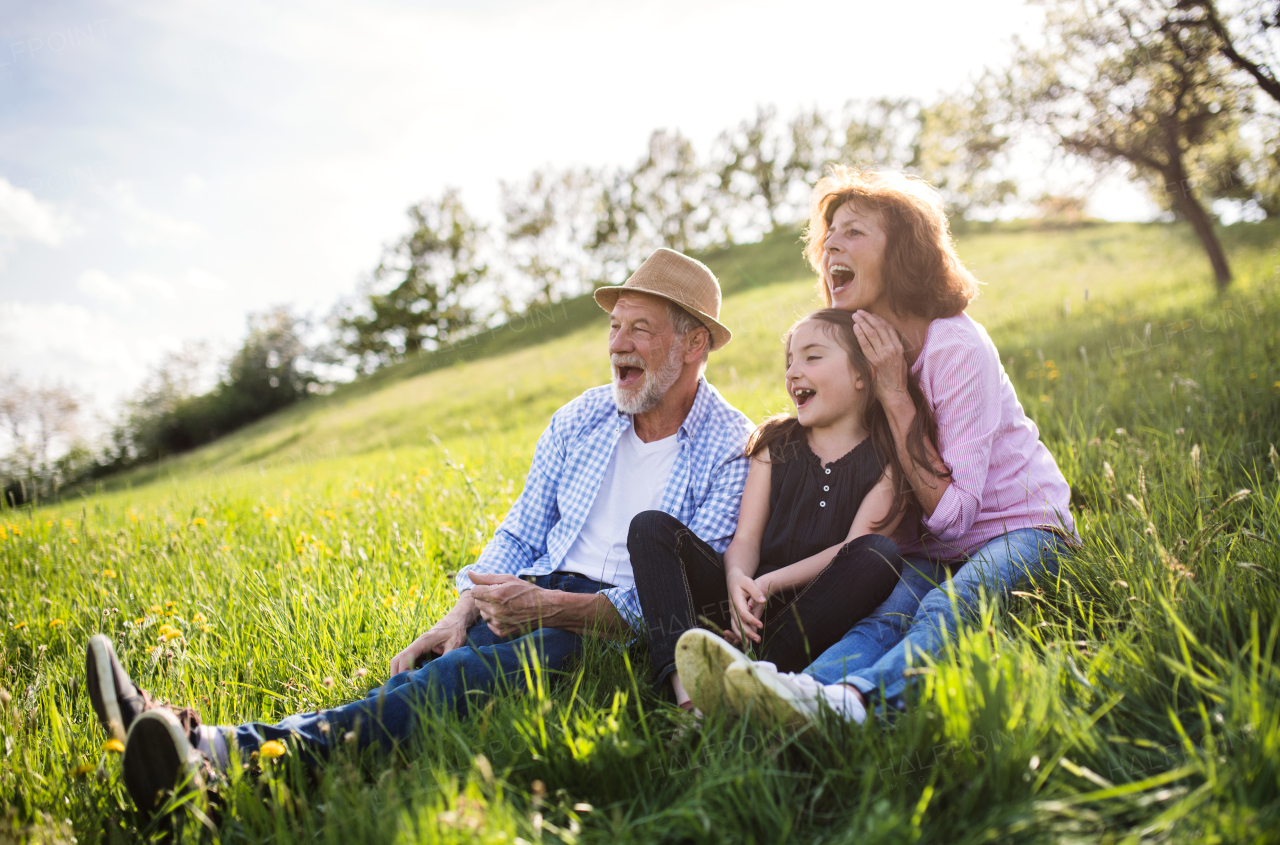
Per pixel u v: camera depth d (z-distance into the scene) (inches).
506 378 994.7
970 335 98.7
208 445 1620.3
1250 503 108.7
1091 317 468.4
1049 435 180.5
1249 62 327.3
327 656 100.3
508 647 85.3
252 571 138.5
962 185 554.6
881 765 60.8
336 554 151.1
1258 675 61.4
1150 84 395.5
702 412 109.3
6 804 70.3
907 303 104.3
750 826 57.6
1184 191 471.5
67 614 132.0
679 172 2630.4
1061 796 56.7
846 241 104.9
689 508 105.7
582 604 91.4
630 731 68.7
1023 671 66.3
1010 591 88.8
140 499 350.9
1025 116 468.4
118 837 64.4
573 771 66.9
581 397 113.7
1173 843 50.0
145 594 139.0
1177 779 56.7
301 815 64.0
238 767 69.2
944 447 97.7
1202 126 400.5
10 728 83.4
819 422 98.5
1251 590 75.5
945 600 83.2
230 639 110.2
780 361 583.8
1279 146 423.8
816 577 86.0
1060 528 99.7
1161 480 124.9
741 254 1670.8
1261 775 51.5
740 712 71.1
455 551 149.9
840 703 69.5
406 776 66.3
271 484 347.9
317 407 1453.0
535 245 2657.5
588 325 1346.0
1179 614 74.2
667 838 58.8
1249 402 168.2
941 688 63.0
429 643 95.5
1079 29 408.5
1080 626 85.2
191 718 72.1
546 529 110.8
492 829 55.4
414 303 2527.1
